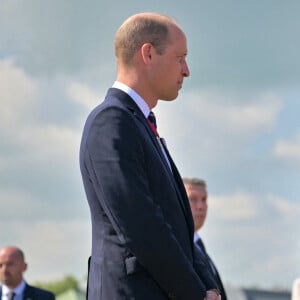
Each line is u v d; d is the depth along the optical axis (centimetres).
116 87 612
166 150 623
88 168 584
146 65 610
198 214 1077
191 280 571
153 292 569
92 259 592
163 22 616
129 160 573
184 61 621
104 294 575
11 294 1495
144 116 607
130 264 571
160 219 566
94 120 589
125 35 614
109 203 567
